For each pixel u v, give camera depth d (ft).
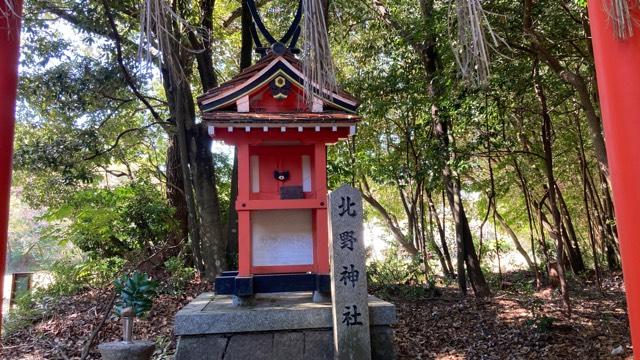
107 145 37.96
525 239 57.31
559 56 25.55
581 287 36.14
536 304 28.68
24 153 30.32
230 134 17.53
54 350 21.53
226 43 39.01
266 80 17.78
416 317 27.89
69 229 35.73
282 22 34.65
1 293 7.44
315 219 18.70
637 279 6.25
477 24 6.75
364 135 40.91
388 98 31.19
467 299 31.58
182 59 26.08
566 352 21.12
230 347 16.11
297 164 18.90
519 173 35.12
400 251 48.06
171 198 38.99
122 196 35.50
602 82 6.77
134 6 26.00
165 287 29.04
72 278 32.09
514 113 31.81
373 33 33.96
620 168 6.45
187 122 31.09
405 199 50.39
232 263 31.45
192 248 31.86
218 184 42.24
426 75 29.40
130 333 13.35
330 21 27.40
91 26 26.71
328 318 16.40
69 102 30.60
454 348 22.80
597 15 6.86
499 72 23.71
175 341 21.47
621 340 22.02
